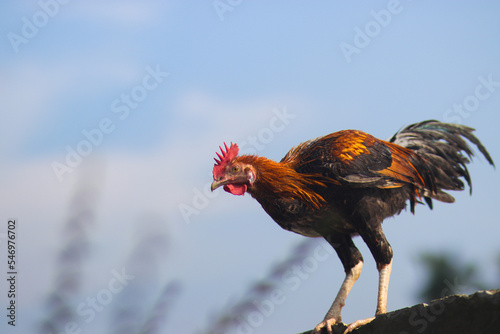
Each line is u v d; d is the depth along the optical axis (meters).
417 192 12.16
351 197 10.65
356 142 11.09
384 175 10.83
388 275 10.42
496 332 5.67
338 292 10.76
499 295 5.70
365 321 8.35
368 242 10.65
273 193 10.96
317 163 10.88
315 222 10.93
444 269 3.88
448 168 13.23
